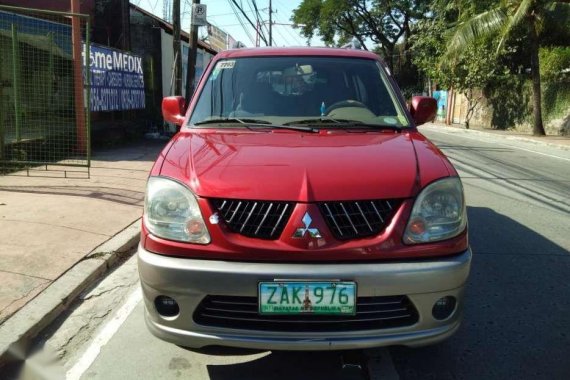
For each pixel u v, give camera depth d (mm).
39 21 9414
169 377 3133
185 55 18312
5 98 8781
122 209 6496
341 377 3121
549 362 3330
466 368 3250
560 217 6930
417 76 42594
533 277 4762
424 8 39625
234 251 2674
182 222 2777
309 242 2643
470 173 10539
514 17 17891
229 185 2785
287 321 2670
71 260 4695
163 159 3170
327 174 2836
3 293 3977
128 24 15258
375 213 2740
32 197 6906
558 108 20766
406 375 3162
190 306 2689
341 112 4012
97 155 11094
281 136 3543
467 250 2887
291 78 4219
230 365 3252
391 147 3293
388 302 2691
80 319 3865
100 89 11797
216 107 4031
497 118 25703
